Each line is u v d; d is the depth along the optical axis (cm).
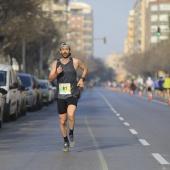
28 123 4538
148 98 11900
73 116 2586
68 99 2581
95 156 2519
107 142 3106
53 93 9438
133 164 2281
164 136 3469
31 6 7575
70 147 2848
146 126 4266
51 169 2156
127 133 3672
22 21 8806
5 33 9125
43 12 8594
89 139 3269
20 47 12975
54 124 4431
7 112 4491
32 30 9381
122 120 4947
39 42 13875
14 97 4731
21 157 2494
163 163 2311
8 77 4609
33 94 6284
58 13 11762
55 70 2578
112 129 3984
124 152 2666
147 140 3225
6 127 4134
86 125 4359
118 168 2177
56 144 2997
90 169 2153
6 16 7631
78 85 2594
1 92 4231
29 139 3259
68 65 2577
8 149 2788
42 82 8356
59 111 2614
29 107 6400
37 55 15050
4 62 14688
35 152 2666
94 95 15212
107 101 10119
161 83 10162
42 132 3712
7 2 7294
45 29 11812
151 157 2494
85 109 7056
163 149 2794
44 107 7769
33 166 2233
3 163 2316
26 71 14275
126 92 19812
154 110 6762
